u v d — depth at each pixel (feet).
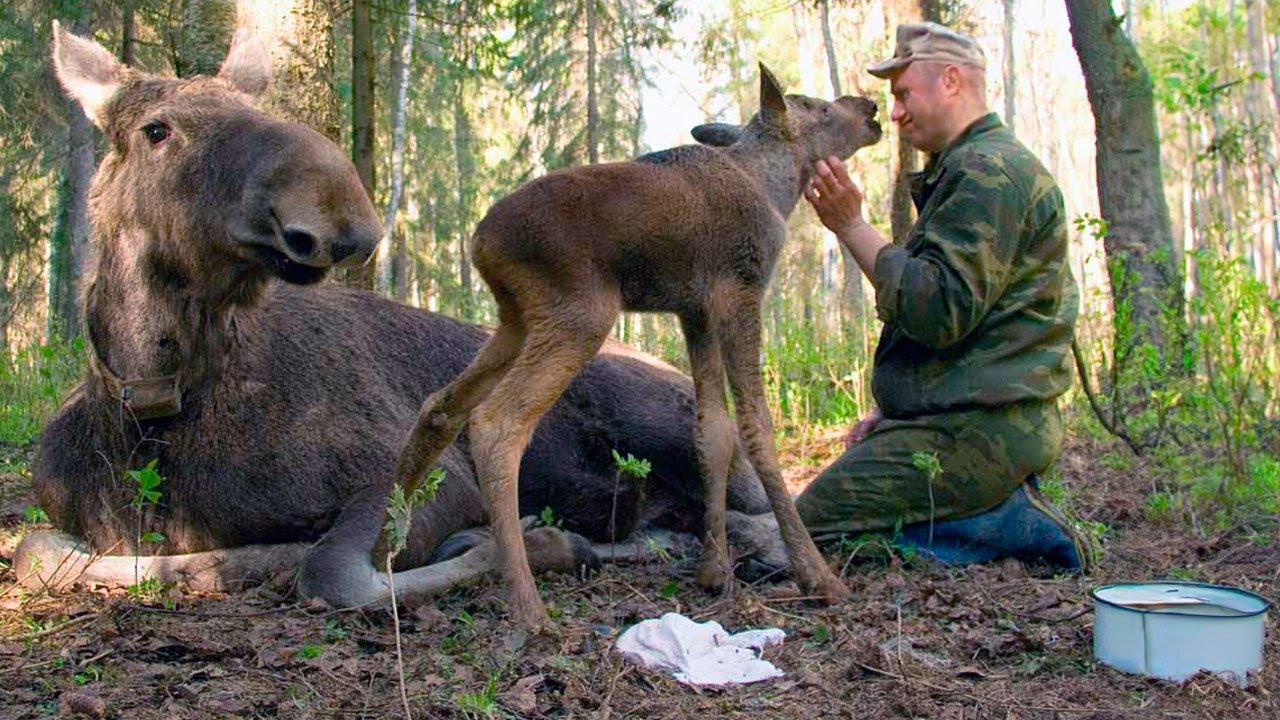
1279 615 8.03
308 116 13.73
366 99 23.65
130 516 8.93
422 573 8.47
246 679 6.64
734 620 7.70
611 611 8.00
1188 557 9.61
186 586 8.73
